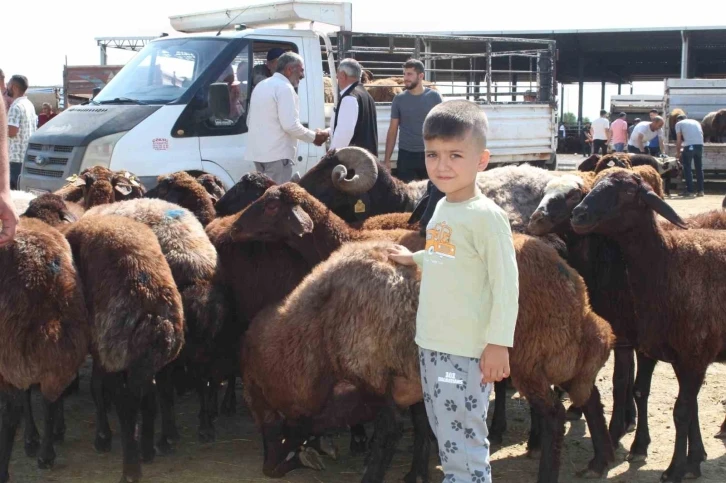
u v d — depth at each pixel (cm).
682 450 472
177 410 567
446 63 1536
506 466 493
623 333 509
